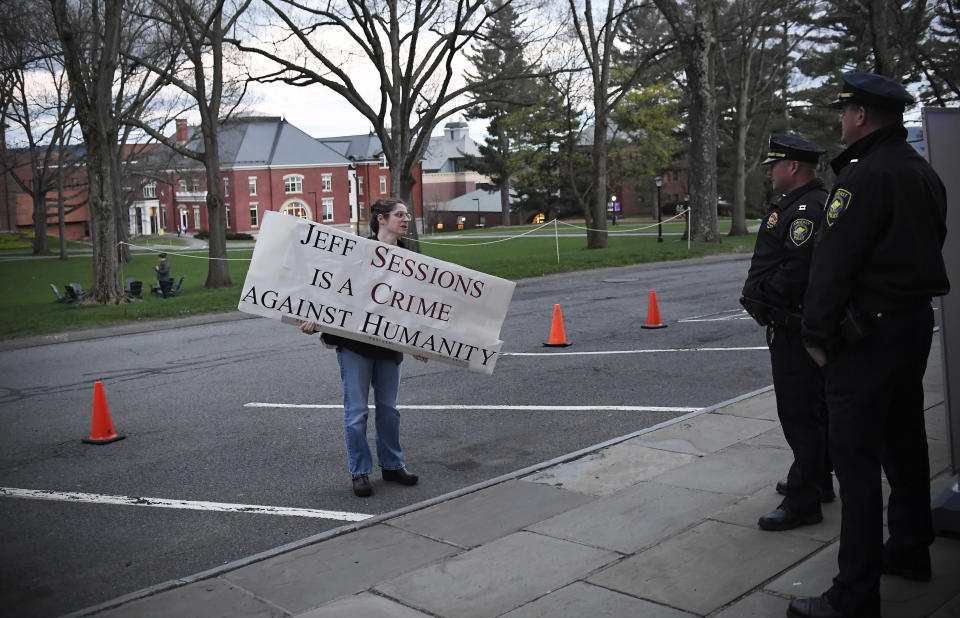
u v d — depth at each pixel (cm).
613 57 5978
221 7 2559
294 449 718
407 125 2794
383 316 568
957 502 430
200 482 634
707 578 402
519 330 1380
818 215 442
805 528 464
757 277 468
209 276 2747
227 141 9575
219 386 1016
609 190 8000
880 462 349
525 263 2773
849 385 342
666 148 6334
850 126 349
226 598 408
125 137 4816
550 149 6706
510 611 377
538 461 658
